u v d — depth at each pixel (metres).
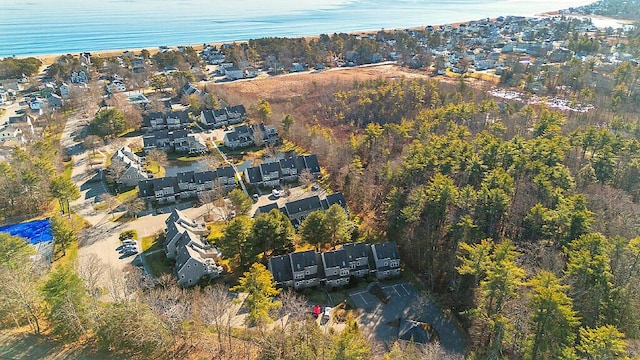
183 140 159.88
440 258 95.56
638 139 138.50
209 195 122.81
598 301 69.31
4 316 71.19
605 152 115.75
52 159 138.12
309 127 168.50
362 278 95.88
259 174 134.88
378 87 199.62
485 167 107.12
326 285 92.81
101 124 166.50
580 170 115.62
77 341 68.06
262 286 76.44
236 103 197.62
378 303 88.56
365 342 69.38
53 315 66.75
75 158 150.75
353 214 117.00
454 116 155.50
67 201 113.88
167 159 153.00
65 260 96.38
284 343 68.12
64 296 67.19
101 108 191.00
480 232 87.75
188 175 128.25
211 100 192.38
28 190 113.69
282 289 90.88
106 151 157.00
